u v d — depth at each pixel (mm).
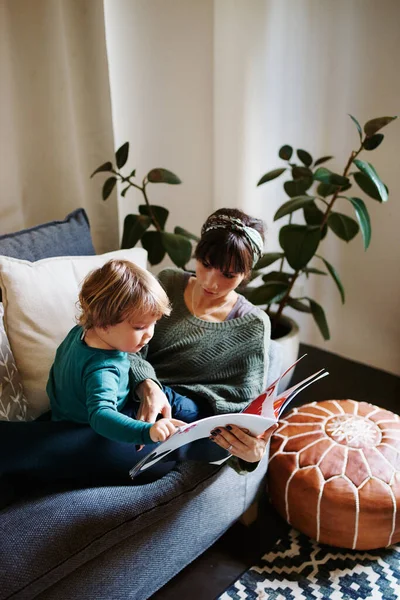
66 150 2012
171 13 2082
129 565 1177
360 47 1969
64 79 1922
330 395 2156
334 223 1824
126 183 2229
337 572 1411
